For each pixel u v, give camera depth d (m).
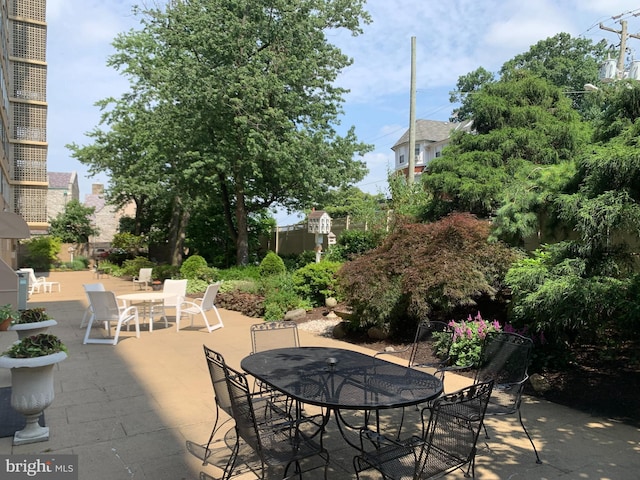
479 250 6.59
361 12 15.16
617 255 5.09
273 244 21.09
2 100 17.09
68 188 42.25
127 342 7.33
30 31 22.95
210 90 12.97
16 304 9.16
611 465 3.25
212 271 14.74
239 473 3.04
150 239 26.89
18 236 11.77
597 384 4.79
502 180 8.17
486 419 4.16
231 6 13.78
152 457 3.34
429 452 2.56
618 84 5.84
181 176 15.22
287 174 14.36
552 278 5.10
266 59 14.30
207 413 4.25
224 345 7.14
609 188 4.88
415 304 6.47
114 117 21.39
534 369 5.21
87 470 3.14
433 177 8.82
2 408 4.29
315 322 9.09
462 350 5.66
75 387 5.01
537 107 8.80
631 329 4.57
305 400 2.78
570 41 24.75
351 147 15.32
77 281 19.19
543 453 3.45
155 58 17.72
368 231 12.68
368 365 3.67
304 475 3.11
